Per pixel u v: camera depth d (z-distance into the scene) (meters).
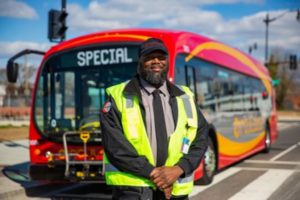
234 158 11.11
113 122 3.35
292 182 9.27
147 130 3.31
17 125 29.73
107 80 7.61
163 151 3.29
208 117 9.20
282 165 11.97
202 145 3.47
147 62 3.36
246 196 7.88
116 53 7.60
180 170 3.25
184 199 3.43
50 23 11.78
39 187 8.87
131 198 3.27
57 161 7.36
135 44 7.51
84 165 7.04
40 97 7.83
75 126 7.67
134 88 3.37
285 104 90.06
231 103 11.12
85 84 7.72
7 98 42.06
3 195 7.89
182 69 8.01
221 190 8.43
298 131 29.28
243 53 13.60
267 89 15.98
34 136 7.70
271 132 16.11
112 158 3.27
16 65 7.99
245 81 12.81
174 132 3.34
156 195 3.40
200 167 8.49
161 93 3.43
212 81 9.76
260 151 15.18
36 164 7.58
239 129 11.70
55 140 7.47
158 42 3.38
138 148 3.29
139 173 3.19
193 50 8.66
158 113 3.34
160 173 3.17
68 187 9.00
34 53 8.04
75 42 7.87
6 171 10.39
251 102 13.31
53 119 7.75
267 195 7.96
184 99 3.48
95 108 7.62
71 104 7.74
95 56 7.71
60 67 7.88
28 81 42.09
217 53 10.41
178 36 8.04
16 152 14.24
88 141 7.12
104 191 8.59
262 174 10.35
